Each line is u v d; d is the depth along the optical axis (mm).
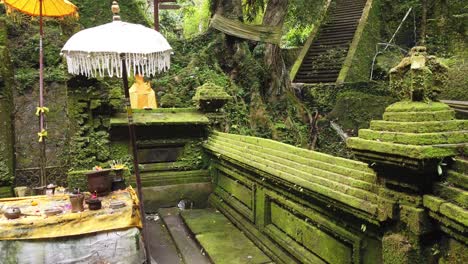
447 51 13180
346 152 9703
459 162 1948
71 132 5477
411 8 14562
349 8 15805
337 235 2867
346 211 2635
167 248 4562
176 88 7855
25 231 3082
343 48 13812
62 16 4570
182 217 5371
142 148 5965
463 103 7238
